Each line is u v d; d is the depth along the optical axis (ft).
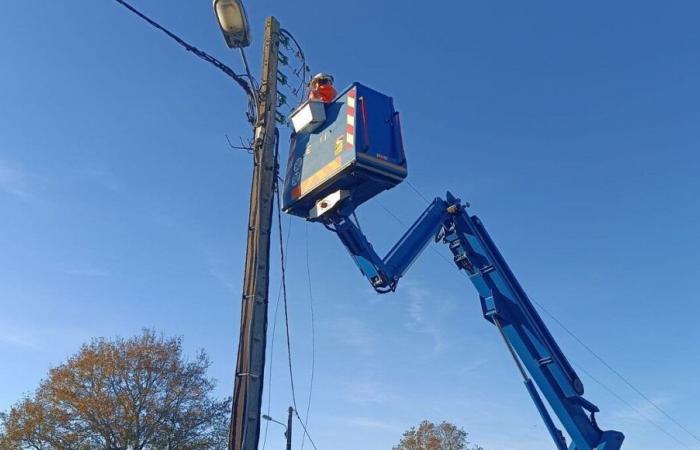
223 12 28.32
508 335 35.88
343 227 30.40
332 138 29.66
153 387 113.09
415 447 189.37
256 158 29.12
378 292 31.40
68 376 110.42
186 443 110.11
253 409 23.77
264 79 31.14
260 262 26.18
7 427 107.55
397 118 30.45
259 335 24.95
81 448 106.32
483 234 38.04
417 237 34.06
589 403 34.58
